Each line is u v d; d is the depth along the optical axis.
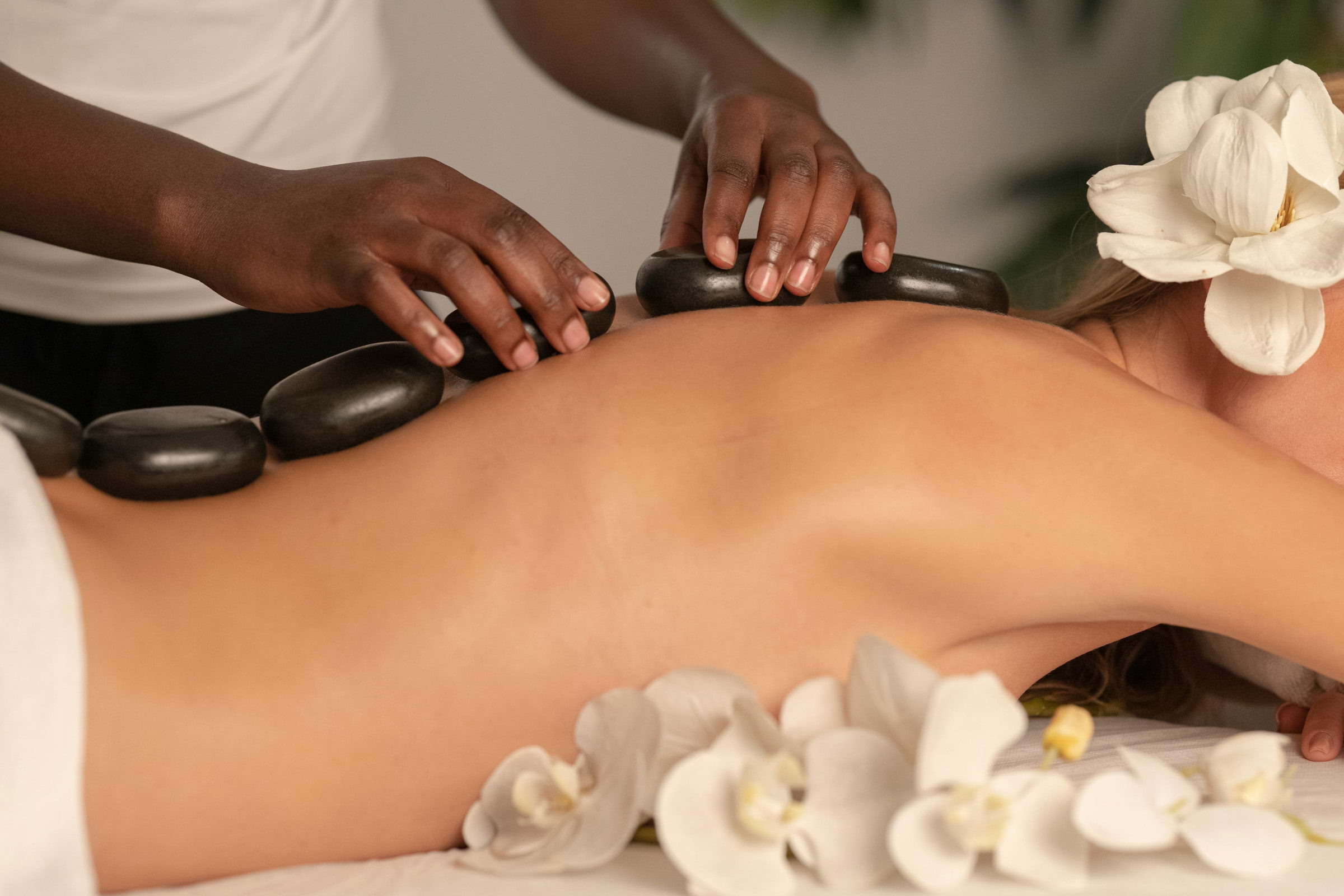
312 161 1.64
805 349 0.82
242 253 0.87
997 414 0.76
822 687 0.69
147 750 0.67
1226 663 1.21
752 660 0.78
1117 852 0.67
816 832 0.62
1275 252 0.87
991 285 0.99
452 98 3.04
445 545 0.76
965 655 0.84
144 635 0.69
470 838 0.75
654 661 0.77
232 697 0.69
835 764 0.62
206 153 0.94
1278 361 0.88
